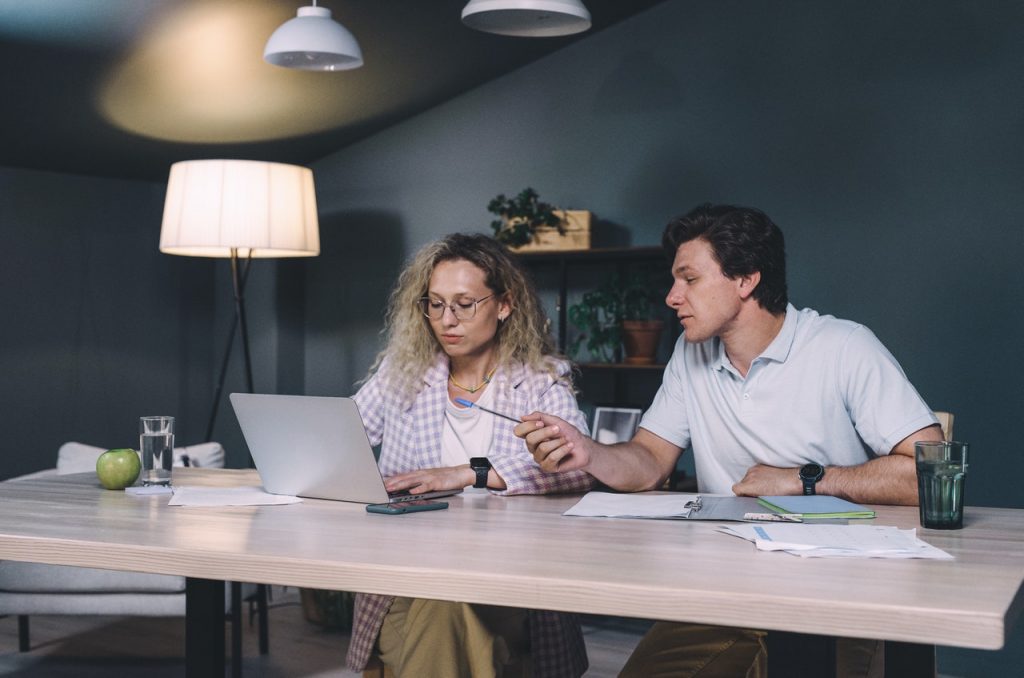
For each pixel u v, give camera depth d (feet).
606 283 14.62
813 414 7.09
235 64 13.96
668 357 14.97
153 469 7.15
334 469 6.41
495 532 5.33
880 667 5.90
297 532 5.34
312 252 14.97
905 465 6.29
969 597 3.83
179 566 4.91
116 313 17.63
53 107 14.25
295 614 14.12
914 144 13.12
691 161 14.88
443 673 5.91
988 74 12.60
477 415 7.82
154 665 11.52
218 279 19.10
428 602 6.04
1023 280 12.34
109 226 17.52
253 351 18.78
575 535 5.22
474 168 16.84
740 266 6.97
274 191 14.20
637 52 15.38
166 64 13.60
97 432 17.39
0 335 16.14
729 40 14.60
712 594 3.94
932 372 12.94
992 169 12.57
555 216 14.85
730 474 7.52
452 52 15.29
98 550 5.08
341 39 11.40
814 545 4.70
